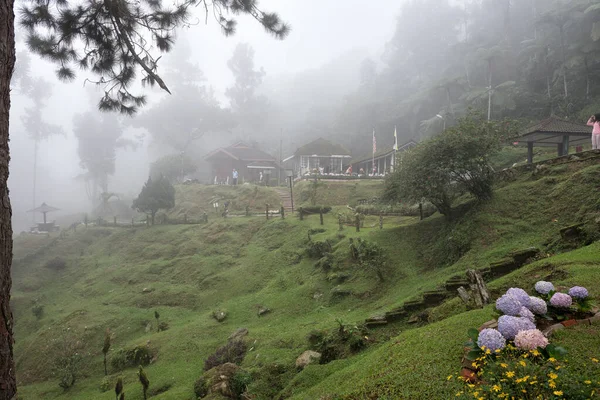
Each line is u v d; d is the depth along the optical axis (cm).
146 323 1772
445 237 1436
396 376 454
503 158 2552
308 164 4547
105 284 2408
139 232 3189
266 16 794
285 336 1080
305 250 1942
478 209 1425
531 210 1280
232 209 3503
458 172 1477
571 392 306
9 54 368
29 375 1554
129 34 701
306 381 723
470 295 761
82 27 704
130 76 767
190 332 1465
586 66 3400
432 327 588
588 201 1132
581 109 3241
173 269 2361
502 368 357
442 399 376
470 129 1516
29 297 2531
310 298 1473
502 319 407
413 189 1513
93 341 1702
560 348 362
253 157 5288
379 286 1348
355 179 3547
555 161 1461
